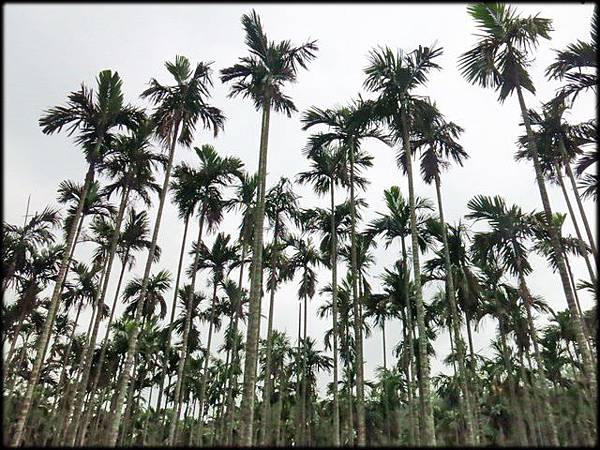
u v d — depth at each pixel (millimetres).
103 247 25172
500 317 22938
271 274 23906
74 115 18000
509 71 16406
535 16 15609
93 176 18688
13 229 20688
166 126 18453
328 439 10844
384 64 17141
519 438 9523
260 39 17453
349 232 24234
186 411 37031
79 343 32469
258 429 21453
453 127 19203
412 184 16297
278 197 22875
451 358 31719
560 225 19391
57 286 16391
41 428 17609
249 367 12586
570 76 14984
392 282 23531
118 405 14031
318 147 21531
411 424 18328
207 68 19344
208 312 29906
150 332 31078
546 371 26578
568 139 17875
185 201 22547
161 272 27938
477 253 20594
